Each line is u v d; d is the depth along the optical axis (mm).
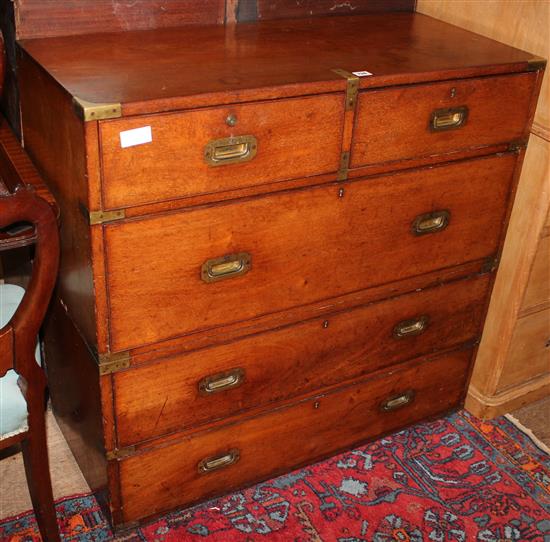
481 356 2047
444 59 1557
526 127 1683
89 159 1224
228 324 1531
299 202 1465
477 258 1819
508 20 1701
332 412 1822
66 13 1514
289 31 1682
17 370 1298
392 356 1837
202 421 1622
